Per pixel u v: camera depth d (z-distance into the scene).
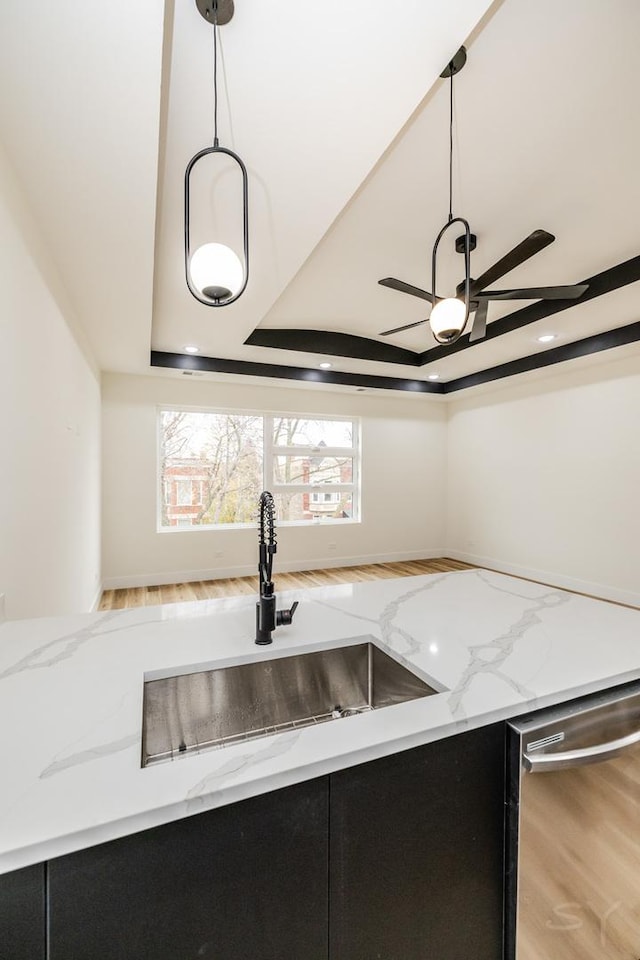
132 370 4.34
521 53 1.47
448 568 5.49
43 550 1.98
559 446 4.62
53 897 0.53
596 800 0.90
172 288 2.66
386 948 0.73
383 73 1.24
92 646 1.08
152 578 4.64
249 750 0.68
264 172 1.64
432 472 6.12
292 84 1.28
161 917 0.58
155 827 0.57
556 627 1.21
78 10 0.99
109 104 1.25
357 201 2.28
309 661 1.12
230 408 4.98
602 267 2.95
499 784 0.82
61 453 2.36
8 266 1.49
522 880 0.82
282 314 3.83
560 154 1.95
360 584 1.66
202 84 1.29
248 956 0.63
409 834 0.74
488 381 4.95
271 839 0.64
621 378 4.06
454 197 2.25
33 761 0.64
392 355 4.70
